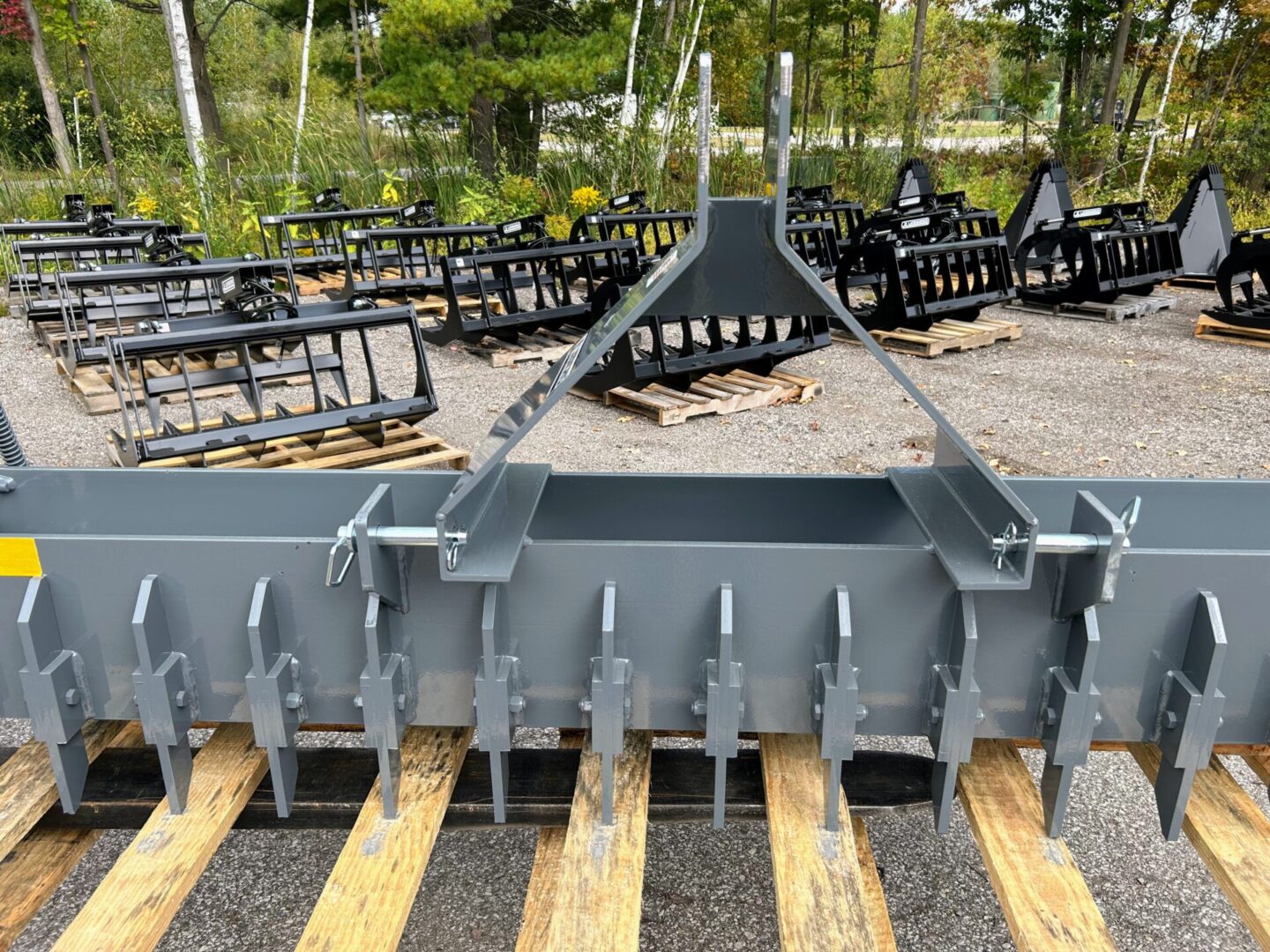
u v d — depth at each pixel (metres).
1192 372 7.16
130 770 1.81
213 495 2.04
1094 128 20.66
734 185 15.27
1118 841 2.37
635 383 6.32
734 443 5.43
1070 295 9.38
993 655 1.57
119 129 16.84
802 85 25.89
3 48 23.66
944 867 2.27
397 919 1.38
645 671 1.62
